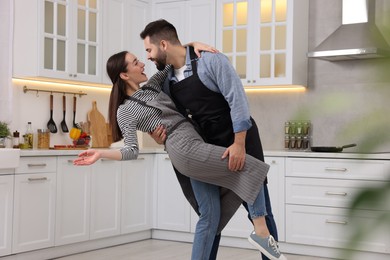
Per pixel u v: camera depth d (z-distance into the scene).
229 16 5.68
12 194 4.40
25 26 4.82
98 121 5.69
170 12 6.00
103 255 4.93
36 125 5.16
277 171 5.05
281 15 5.41
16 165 4.30
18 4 4.84
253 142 2.97
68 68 5.04
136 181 5.57
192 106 2.88
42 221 4.63
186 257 4.88
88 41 5.27
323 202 4.83
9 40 4.82
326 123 5.39
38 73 4.75
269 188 5.09
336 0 5.53
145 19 6.00
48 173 4.68
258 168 2.81
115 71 2.95
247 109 2.77
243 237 5.23
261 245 2.93
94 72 5.36
